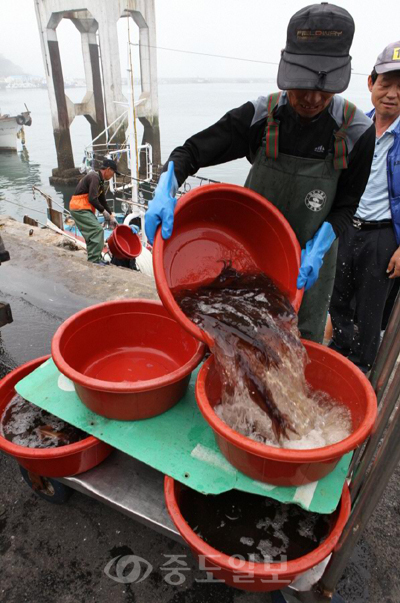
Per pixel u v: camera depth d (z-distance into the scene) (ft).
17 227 20.24
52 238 19.16
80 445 5.01
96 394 4.95
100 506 6.02
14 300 11.94
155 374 6.46
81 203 16.69
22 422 6.07
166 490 4.55
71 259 14.56
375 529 5.70
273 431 4.58
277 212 5.37
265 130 5.44
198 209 5.48
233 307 5.06
